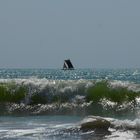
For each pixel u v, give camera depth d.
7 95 88.50
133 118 66.19
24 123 60.28
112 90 89.38
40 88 89.12
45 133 49.53
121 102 86.69
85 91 89.00
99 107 82.44
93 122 51.25
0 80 97.19
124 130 50.00
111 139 45.50
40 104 86.00
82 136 47.25
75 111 77.31
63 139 45.84
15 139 46.03
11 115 72.00
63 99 87.56
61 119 65.31
